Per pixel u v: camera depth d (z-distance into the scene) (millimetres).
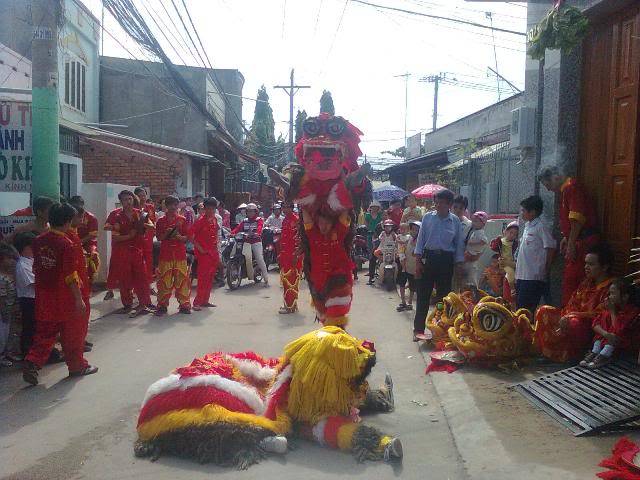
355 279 14055
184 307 10078
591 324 6199
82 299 6410
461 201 9328
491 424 4887
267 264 16766
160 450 4551
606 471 3980
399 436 4906
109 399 5816
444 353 6828
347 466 4340
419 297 7906
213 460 4398
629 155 6570
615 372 5625
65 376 6586
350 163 5727
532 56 6801
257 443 4477
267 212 25750
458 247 7754
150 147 18109
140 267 9938
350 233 5633
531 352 6605
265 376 5195
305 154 5500
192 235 10406
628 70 6629
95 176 18062
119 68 22016
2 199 10172
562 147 7680
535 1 8164
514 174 12062
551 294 7902
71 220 6434
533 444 4488
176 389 4645
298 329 8945
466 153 19312
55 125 8281
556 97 7738
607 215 6953
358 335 8492
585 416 4859
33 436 4941
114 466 4379
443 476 4176
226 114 30328
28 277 6941
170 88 21969
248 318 9766
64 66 17750
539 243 7004
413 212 12297
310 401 4656
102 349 7672
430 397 5863
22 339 7051
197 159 21859
